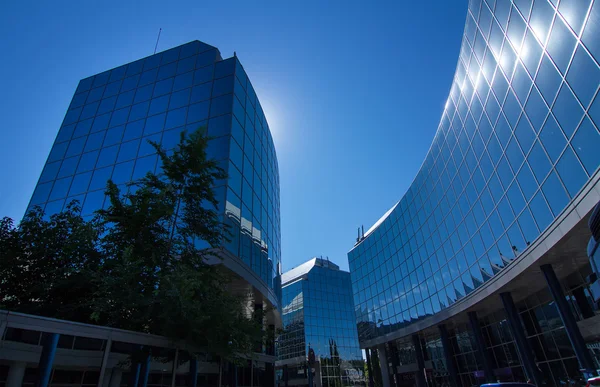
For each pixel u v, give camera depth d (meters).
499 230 25.62
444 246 37.34
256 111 35.47
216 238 16.97
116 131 31.14
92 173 28.91
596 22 13.90
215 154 26.28
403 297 48.53
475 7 26.69
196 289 13.05
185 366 21.25
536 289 26.36
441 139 37.38
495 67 23.84
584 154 15.40
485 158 26.97
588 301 21.39
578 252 19.59
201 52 34.75
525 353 24.55
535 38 18.59
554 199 18.31
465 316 36.06
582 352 18.36
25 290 13.16
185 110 30.25
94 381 13.15
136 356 11.69
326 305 85.94
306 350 77.81
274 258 34.97
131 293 11.02
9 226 14.95
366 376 81.19
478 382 36.50
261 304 30.20
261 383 28.56
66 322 9.05
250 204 28.62
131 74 35.88
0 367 10.55
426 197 42.47
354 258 66.06
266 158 36.47
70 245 13.19
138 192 14.23
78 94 36.22
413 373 51.34
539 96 18.67
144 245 13.20
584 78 14.88
